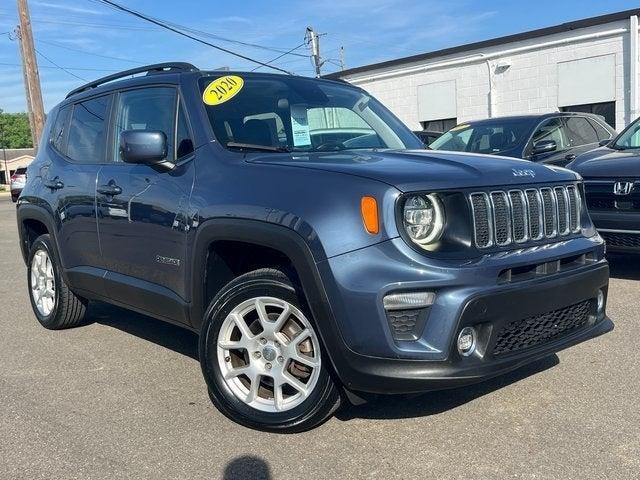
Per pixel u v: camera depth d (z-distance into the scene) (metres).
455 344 3.05
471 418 3.69
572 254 3.59
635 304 5.85
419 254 3.07
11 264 10.01
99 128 4.98
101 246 4.70
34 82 24.92
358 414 3.79
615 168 6.32
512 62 18.64
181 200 3.90
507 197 3.40
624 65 16.53
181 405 4.04
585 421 3.60
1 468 3.32
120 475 3.22
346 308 3.09
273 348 3.53
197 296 3.85
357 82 22.77
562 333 3.60
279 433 3.58
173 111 4.30
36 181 5.62
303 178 3.36
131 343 5.35
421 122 21.14
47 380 4.55
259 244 3.40
